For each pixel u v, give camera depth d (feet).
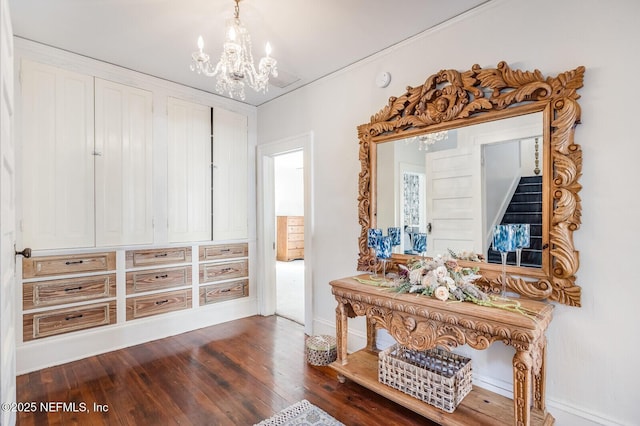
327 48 8.43
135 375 7.98
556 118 5.75
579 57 5.60
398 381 6.64
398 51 8.21
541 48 6.00
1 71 3.89
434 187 7.48
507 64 6.38
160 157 10.44
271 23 7.32
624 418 5.24
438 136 7.42
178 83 10.75
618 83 5.25
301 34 7.78
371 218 8.63
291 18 7.14
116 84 9.54
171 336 10.50
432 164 7.51
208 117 11.59
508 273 6.36
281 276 20.65
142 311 10.02
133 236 9.84
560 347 5.82
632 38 5.14
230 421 6.25
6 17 4.40
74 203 8.80
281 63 9.24
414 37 7.85
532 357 5.09
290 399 6.98
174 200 10.75
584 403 5.59
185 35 7.86
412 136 7.88
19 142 8.01
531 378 5.55
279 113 11.87
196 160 11.28
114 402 6.86
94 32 7.73
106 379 7.79
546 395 5.96
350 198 9.41
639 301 5.12
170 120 10.67
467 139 6.95
